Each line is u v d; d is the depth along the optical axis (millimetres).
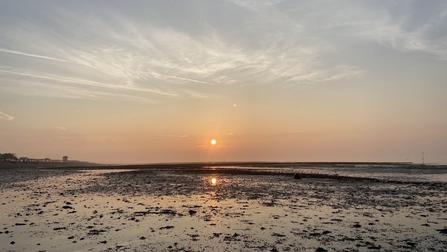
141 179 52938
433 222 19016
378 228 17516
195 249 13875
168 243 14734
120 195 31000
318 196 30422
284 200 27594
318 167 118688
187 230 17000
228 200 27469
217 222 18875
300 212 22031
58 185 42844
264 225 18156
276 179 52438
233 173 71188
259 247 14148
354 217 20438
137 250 13758
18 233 16422
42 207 24078
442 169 98562
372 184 43531
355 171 85312
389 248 14031
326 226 17969
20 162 142250
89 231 16750
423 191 35188
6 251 13719
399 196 30734
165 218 19938
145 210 22656
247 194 31625
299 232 16656
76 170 98125
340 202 26609
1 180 52844
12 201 27297
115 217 20250
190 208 23469
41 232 16594
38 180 52812
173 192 33250
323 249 13859
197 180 50188
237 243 14734
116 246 14289
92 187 39438
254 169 97000
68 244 14594
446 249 13891
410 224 18500
